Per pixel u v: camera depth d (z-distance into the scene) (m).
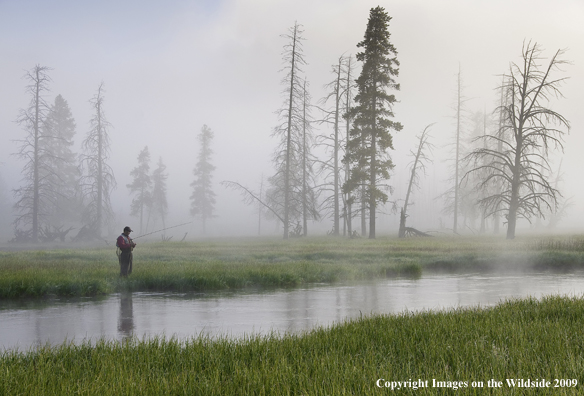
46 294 12.59
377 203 44.12
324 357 5.26
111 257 23.27
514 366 4.80
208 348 5.83
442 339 5.95
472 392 4.07
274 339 6.41
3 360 5.41
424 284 15.59
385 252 25.17
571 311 8.03
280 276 15.42
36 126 54.97
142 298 12.40
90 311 10.45
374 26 44.38
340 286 15.04
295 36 52.47
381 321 7.60
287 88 52.12
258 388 4.27
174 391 4.25
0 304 11.34
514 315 7.90
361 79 44.38
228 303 11.62
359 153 43.47
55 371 4.99
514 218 40.00
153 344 6.07
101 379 4.60
